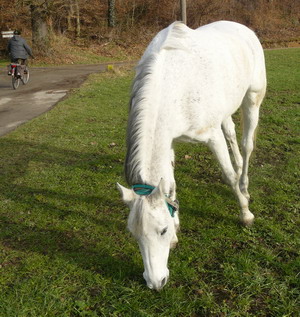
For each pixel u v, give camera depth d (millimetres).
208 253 3049
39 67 15953
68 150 5465
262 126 6270
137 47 20797
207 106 2973
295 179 4297
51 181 4457
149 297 2584
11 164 4965
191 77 2869
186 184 4285
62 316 2447
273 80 10359
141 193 2248
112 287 2695
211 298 2555
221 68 3125
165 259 2268
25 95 9797
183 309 2471
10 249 3191
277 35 23844
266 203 3820
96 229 3449
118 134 6137
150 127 2484
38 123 6789
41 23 17109
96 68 15211
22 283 2752
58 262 2969
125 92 9469
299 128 6094
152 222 2125
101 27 21766
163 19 23453
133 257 2988
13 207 3875
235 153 4039
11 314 2467
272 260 2916
